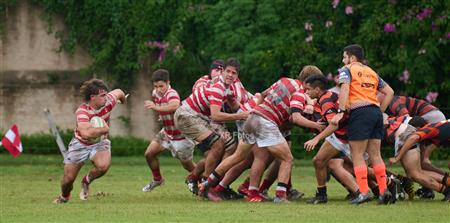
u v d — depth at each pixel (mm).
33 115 84562
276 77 79000
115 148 81375
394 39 75062
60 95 84688
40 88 84688
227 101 43156
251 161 43875
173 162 76938
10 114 84688
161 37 82938
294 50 77688
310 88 41000
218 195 43031
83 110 40125
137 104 83812
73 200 43062
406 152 41312
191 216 35469
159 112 46812
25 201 42562
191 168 48406
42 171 66000
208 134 44000
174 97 46750
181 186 53188
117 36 83125
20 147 57062
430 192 43719
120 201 42625
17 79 84812
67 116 84688
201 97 44000
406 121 42062
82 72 84000
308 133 76562
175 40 81125
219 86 42281
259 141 41000
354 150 39344
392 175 42781
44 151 82062
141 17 82250
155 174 48781
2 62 84875
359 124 38938
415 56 74500
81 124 39656
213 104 42062
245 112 41844
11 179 58594
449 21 73312
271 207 38812
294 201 42344
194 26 82250
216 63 46062
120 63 82938
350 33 77562
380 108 40000
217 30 79688
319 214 35906
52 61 84938
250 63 78438
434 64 75375
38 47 84938
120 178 59844
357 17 78000
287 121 41594
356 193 41094
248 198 42438
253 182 42250
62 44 84500
